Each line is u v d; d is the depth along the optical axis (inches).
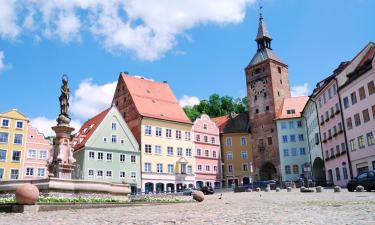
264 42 3801.7
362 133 1996.8
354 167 2096.5
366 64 1955.0
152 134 2952.8
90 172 2568.9
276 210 590.6
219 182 3321.9
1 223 465.7
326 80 2532.0
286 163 3319.4
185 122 3174.2
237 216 507.8
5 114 2694.4
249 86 3742.6
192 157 3164.4
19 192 669.3
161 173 2910.9
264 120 3545.8
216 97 4702.3
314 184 2374.5
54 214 621.0
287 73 3799.2
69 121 1211.9
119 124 2800.2
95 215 593.0
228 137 3624.5
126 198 1154.0
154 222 460.8
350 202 693.3
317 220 422.3
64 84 1220.5
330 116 2423.7
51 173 1165.1
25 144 2719.0
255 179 3474.4
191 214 574.2
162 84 3499.0
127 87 3159.5
